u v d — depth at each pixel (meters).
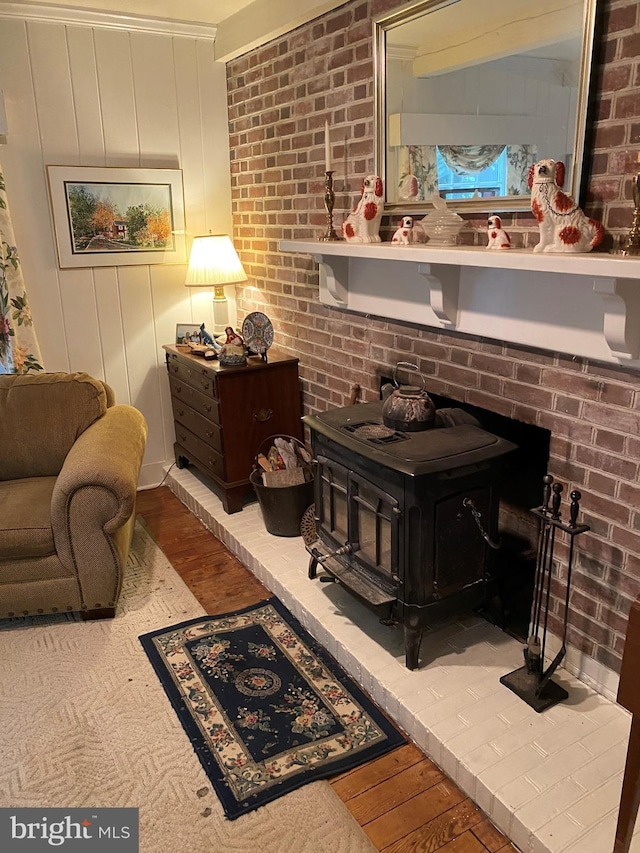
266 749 1.92
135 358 3.74
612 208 1.71
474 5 2.01
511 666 2.12
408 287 2.47
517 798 1.65
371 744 1.94
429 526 1.96
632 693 1.36
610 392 1.82
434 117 2.23
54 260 3.40
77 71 3.23
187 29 3.43
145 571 2.92
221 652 2.35
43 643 2.42
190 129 3.60
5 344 3.25
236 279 3.54
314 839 1.65
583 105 1.71
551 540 1.98
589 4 1.65
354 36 2.57
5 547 2.37
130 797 1.77
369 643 2.24
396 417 2.15
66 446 2.84
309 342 3.26
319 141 2.91
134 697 2.14
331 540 2.41
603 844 1.53
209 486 3.63
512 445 2.04
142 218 3.55
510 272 2.02
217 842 1.64
